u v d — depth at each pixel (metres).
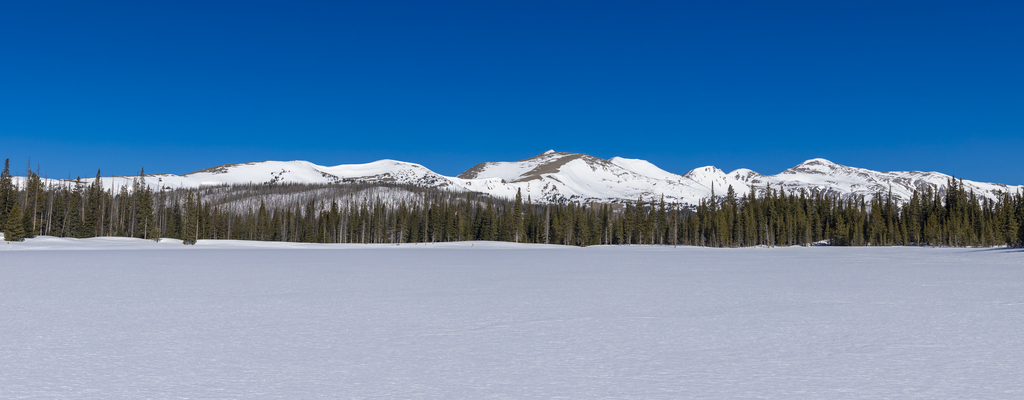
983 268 37.56
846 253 74.31
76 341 11.74
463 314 15.77
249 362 9.99
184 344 11.52
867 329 13.30
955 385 8.48
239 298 19.39
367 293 21.16
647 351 10.98
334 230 158.25
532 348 11.27
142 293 20.72
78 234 111.75
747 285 24.80
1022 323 14.02
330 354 10.68
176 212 144.88
